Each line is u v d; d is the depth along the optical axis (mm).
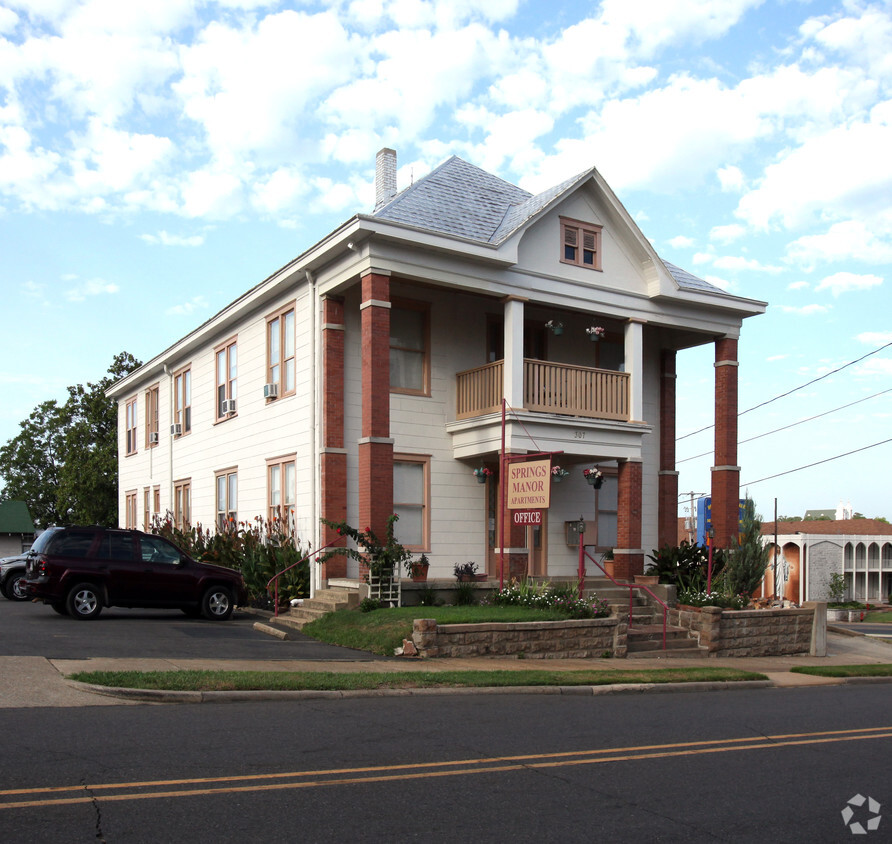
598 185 20938
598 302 20938
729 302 22672
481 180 22688
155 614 19219
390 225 17828
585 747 8516
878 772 8055
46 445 60750
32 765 6918
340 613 17000
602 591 19891
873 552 52812
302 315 21031
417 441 20438
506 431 19188
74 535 17453
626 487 20906
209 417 26953
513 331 19516
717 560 21656
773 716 11023
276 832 5625
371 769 7242
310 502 20031
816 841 6012
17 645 13109
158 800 6145
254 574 20797
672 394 24547
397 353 20500
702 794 7035
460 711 10273
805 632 19641
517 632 15625
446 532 20672
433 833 5762
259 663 12883
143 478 33312
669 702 12023
